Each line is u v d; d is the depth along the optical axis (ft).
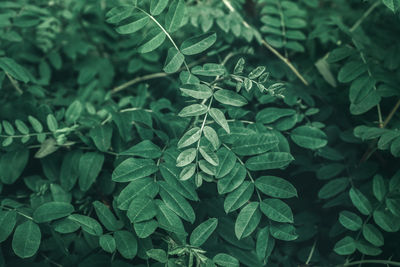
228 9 2.86
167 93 2.87
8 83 2.84
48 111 2.56
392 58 2.73
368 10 3.03
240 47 2.87
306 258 2.51
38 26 2.93
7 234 2.20
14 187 2.62
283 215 2.15
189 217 2.12
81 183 2.37
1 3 2.78
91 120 2.51
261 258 2.15
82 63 3.09
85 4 3.07
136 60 2.99
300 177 2.65
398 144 2.27
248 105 2.67
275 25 2.82
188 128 2.37
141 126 2.46
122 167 2.14
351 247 2.30
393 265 2.41
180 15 2.18
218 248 2.33
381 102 2.66
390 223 2.30
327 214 2.61
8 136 2.44
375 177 2.39
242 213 2.15
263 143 2.20
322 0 3.34
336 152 2.58
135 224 2.07
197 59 2.87
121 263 2.20
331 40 2.95
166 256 2.11
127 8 2.20
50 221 2.32
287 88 2.67
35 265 2.28
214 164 2.07
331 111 2.70
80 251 2.40
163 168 2.18
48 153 2.45
